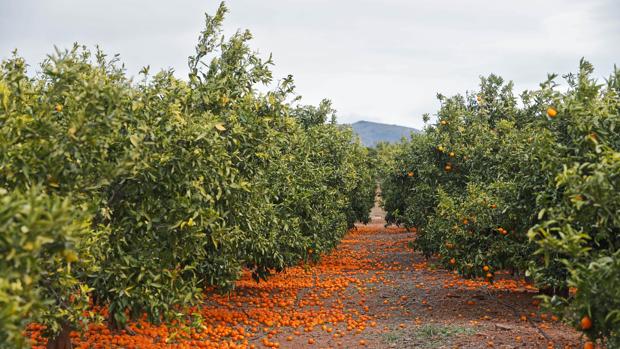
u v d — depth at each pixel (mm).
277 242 11352
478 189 10336
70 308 5035
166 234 6141
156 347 7289
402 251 20812
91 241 5055
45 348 6602
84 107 4770
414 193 16781
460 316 9969
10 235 3430
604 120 5660
